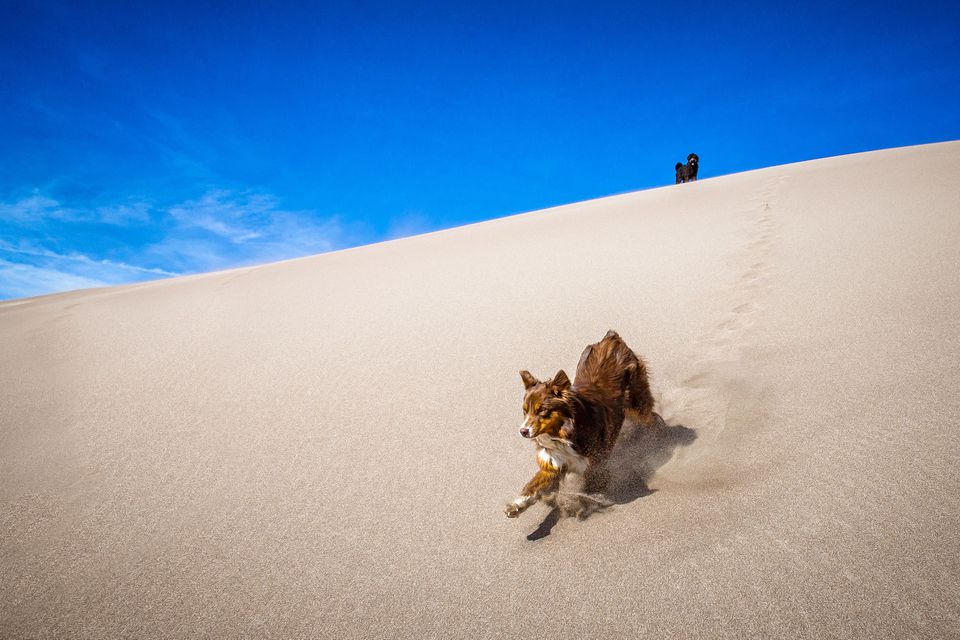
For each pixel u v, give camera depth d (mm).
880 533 3004
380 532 3928
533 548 3504
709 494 3646
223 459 5203
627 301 7559
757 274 7770
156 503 4625
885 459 3604
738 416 4539
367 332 8023
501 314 7863
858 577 2754
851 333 5492
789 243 8914
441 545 3695
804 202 11789
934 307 5637
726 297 7145
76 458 5484
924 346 4922
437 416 5430
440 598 3234
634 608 2877
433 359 6738
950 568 2691
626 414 4578
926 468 3436
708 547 3168
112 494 4812
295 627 3195
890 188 11594
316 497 4449
